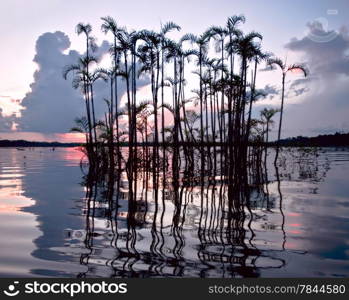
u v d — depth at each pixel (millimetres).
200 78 19328
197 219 7855
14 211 8852
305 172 19312
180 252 5398
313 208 9102
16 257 5188
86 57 20625
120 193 12055
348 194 11438
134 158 17625
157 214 8445
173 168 18312
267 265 4840
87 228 7027
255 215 8266
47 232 6695
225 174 15430
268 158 34000
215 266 4781
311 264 4883
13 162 32781
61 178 17391
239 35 16719
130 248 5621
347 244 5812
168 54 18844
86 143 21406
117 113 19516
